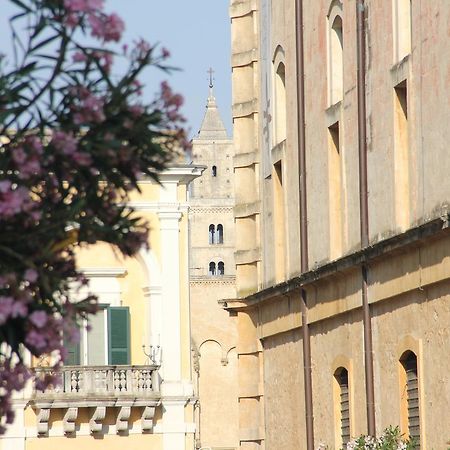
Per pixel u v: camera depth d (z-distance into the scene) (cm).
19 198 2522
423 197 5544
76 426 8638
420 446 5634
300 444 6994
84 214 2758
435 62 5409
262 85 7606
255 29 7694
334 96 6588
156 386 8744
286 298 7094
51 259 2611
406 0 5812
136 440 8719
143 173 2747
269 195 7469
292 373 7106
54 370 2767
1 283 2538
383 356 5997
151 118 2686
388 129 5897
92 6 2548
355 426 6294
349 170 6344
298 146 6962
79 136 2662
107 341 8825
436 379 5475
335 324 6538
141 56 2653
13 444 8506
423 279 5528
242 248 7762
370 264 6047
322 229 6688
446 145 5316
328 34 6612
